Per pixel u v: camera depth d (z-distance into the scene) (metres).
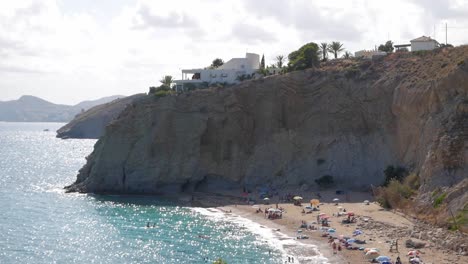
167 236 76.50
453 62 92.50
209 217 90.00
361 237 70.19
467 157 75.25
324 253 64.75
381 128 106.19
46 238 75.88
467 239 62.25
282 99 116.81
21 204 103.56
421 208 76.38
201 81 134.50
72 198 110.88
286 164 114.81
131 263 63.62
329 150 111.50
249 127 118.88
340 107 111.81
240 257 64.69
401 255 60.97
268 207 96.38
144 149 116.50
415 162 93.06
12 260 65.06
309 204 96.25
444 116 84.00
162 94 120.38
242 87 118.94
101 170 117.94
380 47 139.62
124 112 122.06
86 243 73.00
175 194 114.75
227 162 117.94
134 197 112.31
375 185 103.69
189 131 117.31
